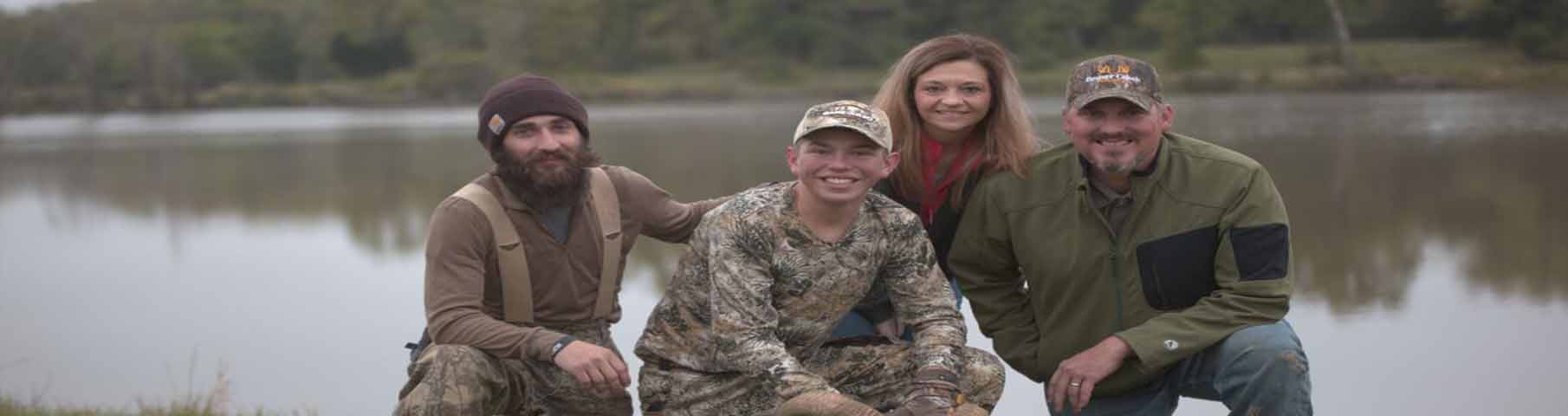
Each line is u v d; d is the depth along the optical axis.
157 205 19.22
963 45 4.20
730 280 3.62
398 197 19.38
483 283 3.93
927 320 3.72
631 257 11.05
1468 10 48.81
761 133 30.77
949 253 4.32
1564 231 11.58
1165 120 3.99
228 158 29.89
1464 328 8.25
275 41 88.50
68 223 17.09
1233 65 53.19
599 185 4.09
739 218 3.65
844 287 3.69
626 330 8.54
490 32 79.50
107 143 38.62
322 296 10.67
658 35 77.00
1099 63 3.88
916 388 3.61
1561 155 17.67
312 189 21.16
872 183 3.58
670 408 3.91
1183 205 3.94
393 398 7.56
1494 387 6.96
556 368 4.01
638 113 48.03
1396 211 13.51
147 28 89.38
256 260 12.84
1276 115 29.25
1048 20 64.19
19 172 27.67
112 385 7.96
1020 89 4.25
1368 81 43.28
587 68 75.38
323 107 73.06
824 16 69.81
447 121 47.81
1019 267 4.29
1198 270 3.97
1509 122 23.66
